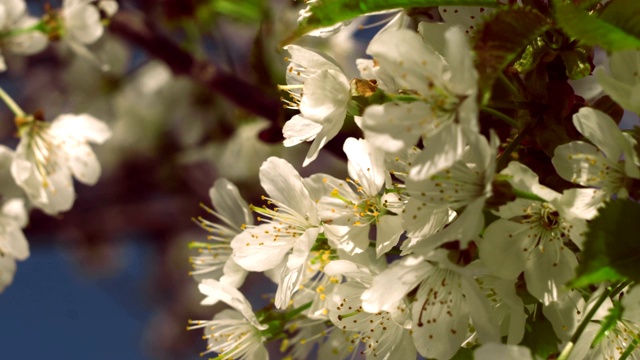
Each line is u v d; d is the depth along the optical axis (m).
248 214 0.52
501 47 0.46
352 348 0.50
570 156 0.47
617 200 0.46
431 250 0.47
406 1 0.48
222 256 0.53
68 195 0.58
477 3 0.49
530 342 0.48
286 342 0.51
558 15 0.47
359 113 0.49
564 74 0.49
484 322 0.47
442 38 0.48
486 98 0.46
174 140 0.79
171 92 0.77
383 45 0.47
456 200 0.47
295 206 0.50
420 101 0.47
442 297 0.48
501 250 0.48
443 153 0.46
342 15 0.48
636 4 0.46
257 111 0.61
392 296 0.47
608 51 0.48
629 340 0.48
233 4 0.62
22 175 0.57
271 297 0.52
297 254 0.49
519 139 0.48
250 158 0.71
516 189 0.47
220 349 0.51
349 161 0.49
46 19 0.61
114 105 0.80
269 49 0.61
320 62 0.49
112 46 0.76
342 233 0.49
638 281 0.46
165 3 0.63
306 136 0.49
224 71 0.62
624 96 0.47
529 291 0.48
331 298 0.49
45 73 0.84
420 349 0.48
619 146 0.47
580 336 0.48
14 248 0.58
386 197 0.49
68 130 0.58
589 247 0.46
